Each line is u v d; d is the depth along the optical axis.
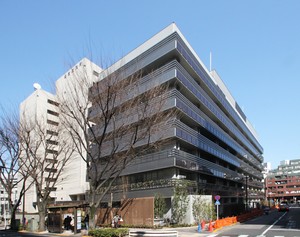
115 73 23.98
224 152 59.16
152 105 25.61
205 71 50.84
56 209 31.72
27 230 31.58
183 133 39.44
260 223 35.91
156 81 34.00
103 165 34.19
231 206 53.62
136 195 39.53
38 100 54.38
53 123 37.59
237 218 36.78
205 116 49.12
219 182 57.91
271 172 168.12
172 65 38.53
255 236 22.33
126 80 25.72
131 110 25.33
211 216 36.66
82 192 60.59
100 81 23.58
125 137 31.47
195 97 45.09
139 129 26.72
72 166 62.91
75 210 25.91
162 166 37.91
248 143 90.06
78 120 25.81
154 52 40.84
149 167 39.34
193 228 30.11
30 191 64.44
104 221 34.03
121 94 24.11
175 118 37.88
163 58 40.50
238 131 75.62
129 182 43.53
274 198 156.12
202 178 48.41
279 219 42.88
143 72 43.44
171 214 34.78
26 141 32.75
